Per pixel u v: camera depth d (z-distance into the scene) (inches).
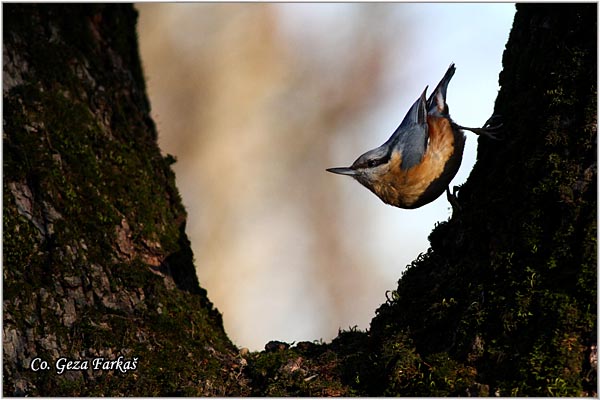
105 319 413.1
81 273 422.0
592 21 382.9
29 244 415.2
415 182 521.0
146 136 523.5
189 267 497.7
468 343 358.6
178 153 1006.4
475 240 399.2
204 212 986.7
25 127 442.6
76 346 401.4
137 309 434.9
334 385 381.1
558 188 361.4
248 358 427.2
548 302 344.5
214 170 1006.4
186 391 392.8
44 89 466.9
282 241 983.6
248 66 1027.9
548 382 328.8
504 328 350.9
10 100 447.5
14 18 470.6
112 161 478.6
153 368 402.0
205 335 446.6
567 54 385.4
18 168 428.5
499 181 406.9
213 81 1026.1
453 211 445.4
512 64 442.0
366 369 383.9
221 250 983.0
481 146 456.8
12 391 381.4
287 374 394.9
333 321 957.2
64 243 422.3
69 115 466.9
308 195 1005.2
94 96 495.2
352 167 544.1
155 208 486.9
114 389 391.5
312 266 983.6
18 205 420.5
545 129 378.9
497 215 390.6
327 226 992.9
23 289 402.0
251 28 1034.7
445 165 514.0
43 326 399.5
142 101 555.8
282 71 1029.8
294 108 1024.9
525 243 366.0
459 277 393.7
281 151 1018.7
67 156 452.1
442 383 352.5
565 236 353.1
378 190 544.1
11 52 461.1
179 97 1017.5
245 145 1013.2
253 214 999.6
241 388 402.6
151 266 465.1
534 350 336.5
